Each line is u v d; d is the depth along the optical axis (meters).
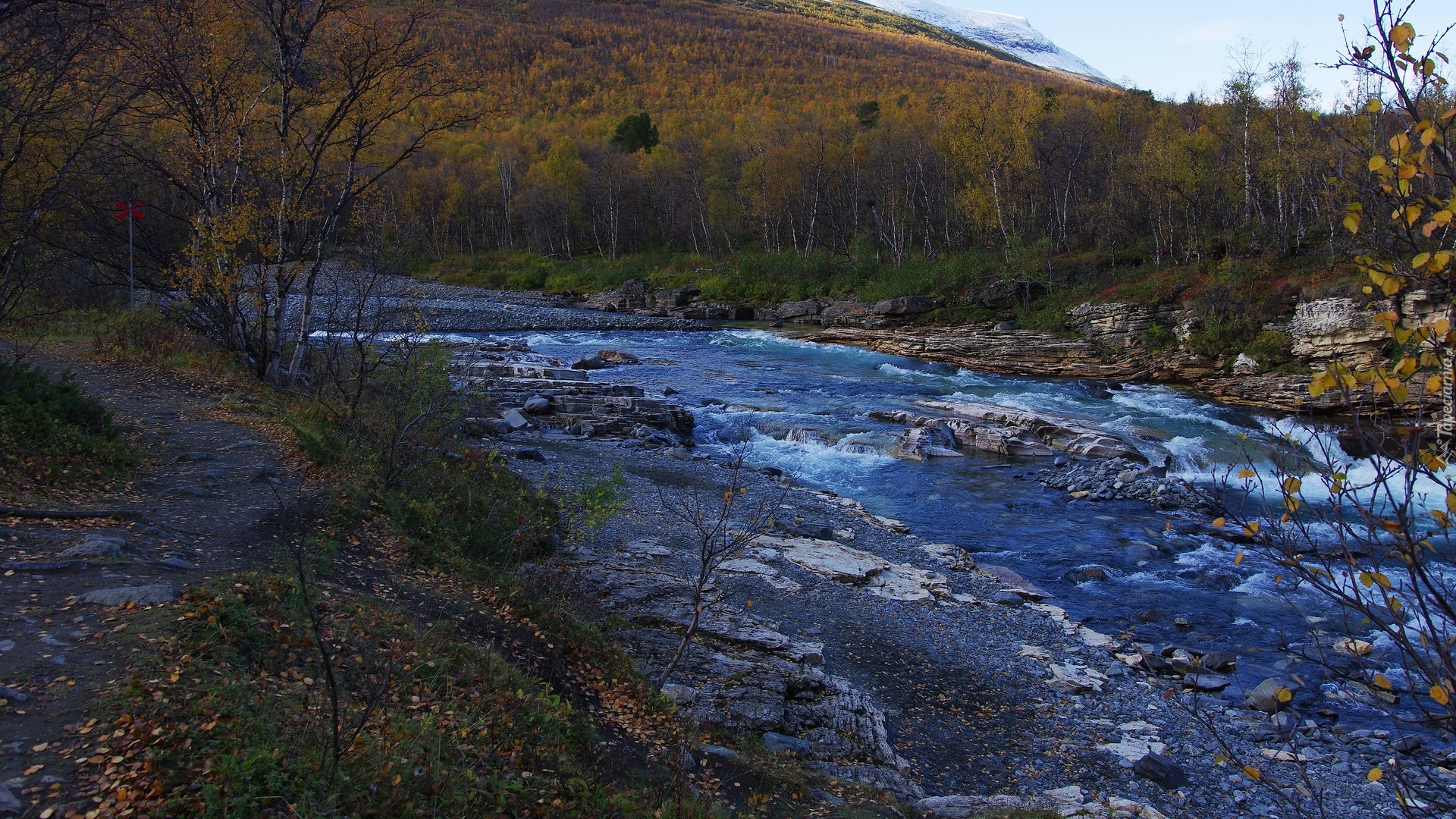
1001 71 187.62
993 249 53.75
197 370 16.80
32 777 4.07
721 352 41.16
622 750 6.64
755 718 8.30
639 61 151.88
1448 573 13.34
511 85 135.00
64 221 18.19
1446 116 3.07
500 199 85.19
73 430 9.70
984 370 38.97
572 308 63.69
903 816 6.88
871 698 9.48
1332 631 12.38
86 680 4.93
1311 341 31.25
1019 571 15.09
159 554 7.17
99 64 15.46
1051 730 9.44
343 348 17.55
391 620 6.96
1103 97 78.00
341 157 18.50
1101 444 23.14
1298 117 37.16
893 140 66.62
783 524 15.88
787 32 191.12
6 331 17.62
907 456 22.83
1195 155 43.75
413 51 17.28
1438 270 3.10
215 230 17.08
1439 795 8.40
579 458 19.53
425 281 71.38
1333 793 8.46
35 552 6.68
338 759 4.47
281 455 11.45
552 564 11.08
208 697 4.94
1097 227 50.28
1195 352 35.12
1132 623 12.94
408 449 12.03
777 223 69.75
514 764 5.52
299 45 16.91
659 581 11.42
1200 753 9.20
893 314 48.31
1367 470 19.81
